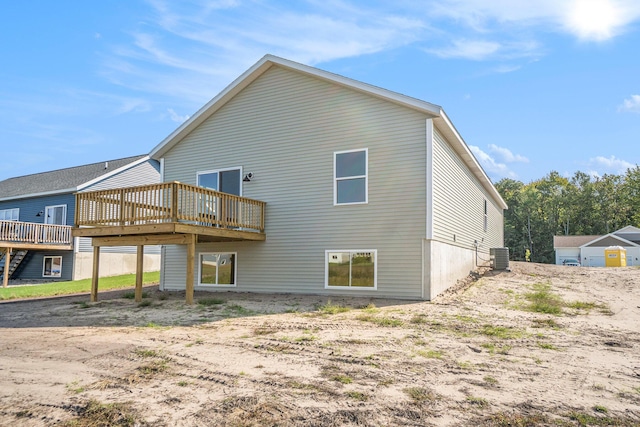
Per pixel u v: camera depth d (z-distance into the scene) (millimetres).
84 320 9281
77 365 5836
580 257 40281
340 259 12453
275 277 13312
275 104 13758
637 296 12086
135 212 11469
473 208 18062
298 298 11930
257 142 13953
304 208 13070
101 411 4250
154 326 8461
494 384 4965
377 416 4074
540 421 3977
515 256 52219
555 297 11711
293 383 4996
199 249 14688
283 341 7047
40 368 5715
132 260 23141
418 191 11617
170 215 10664
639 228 45312
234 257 14047
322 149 12953
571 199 52781
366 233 12172
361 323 8500
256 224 13281
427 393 4660
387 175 12016
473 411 4195
